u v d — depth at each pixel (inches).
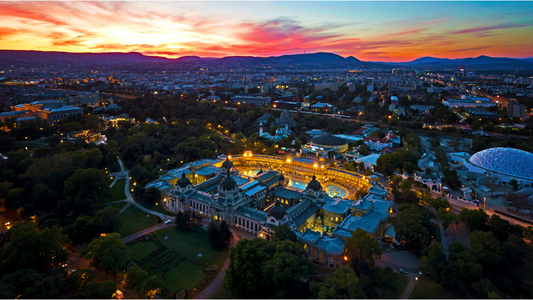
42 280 5674.2
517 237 7534.5
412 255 7682.1
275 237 7500.0
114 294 6200.8
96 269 7057.1
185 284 6594.5
